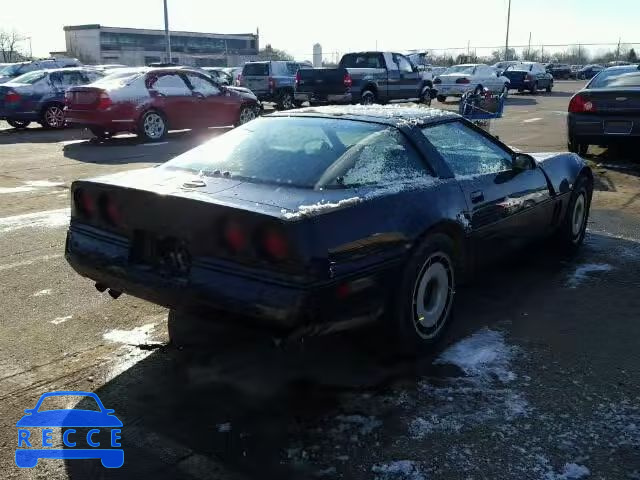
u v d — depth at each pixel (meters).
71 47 72.94
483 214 3.86
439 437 2.75
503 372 3.33
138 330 3.88
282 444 2.71
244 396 3.12
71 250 3.46
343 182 3.19
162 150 11.74
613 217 6.68
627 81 9.71
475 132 4.28
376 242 3.04
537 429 2.80
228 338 3.76
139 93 12.84
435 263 3.48
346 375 3.31
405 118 3.87
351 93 18.34
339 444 2.71
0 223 6.41
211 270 2.85
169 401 3.07
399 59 20.23
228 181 3.26
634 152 10.80
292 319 2.66
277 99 22.20
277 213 2.73
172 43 75.00
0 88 15.18
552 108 21.47
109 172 9.34
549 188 4.74
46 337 3.78
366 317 3.07
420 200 3.39
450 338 3.75
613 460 2.58
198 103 13.78
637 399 3.05
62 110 15.91
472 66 24.64
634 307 4.23
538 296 4.43
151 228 3.05
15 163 10.20
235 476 2.50
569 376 3.28
